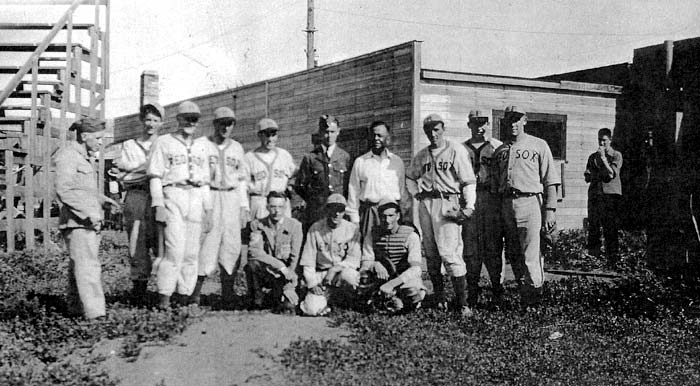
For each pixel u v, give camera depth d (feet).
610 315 21.94
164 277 19.94
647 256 28.17
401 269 21.97
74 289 19.45
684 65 39.19
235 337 18.01
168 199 20.06
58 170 18.84
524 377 16.11
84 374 15.11
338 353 16.65
